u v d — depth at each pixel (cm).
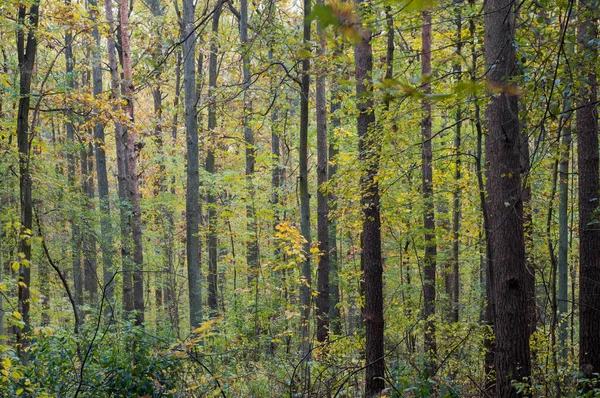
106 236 1493
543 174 1096
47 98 1031
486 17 612
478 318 1495
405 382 552
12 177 1114
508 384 686
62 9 1035
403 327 1212
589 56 496
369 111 930
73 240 1384
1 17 895
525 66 413
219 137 1662
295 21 1348
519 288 689
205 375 716
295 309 1225
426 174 1285
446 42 1141
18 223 739
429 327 1137
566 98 476
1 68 1204
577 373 723
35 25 923
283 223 1000
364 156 959
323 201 1323
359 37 124
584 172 933
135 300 1441
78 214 1327
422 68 1011
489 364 1009
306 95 1077
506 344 692
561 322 1054
